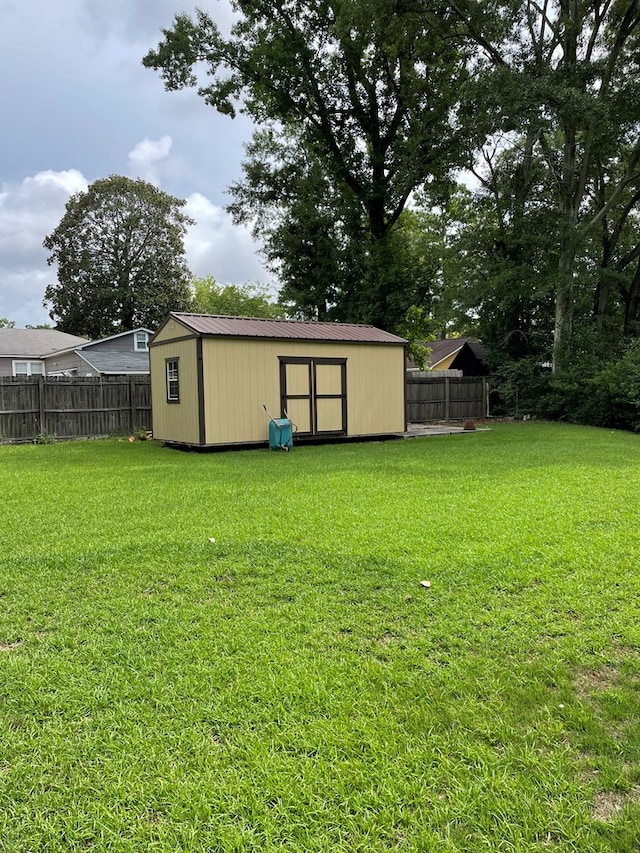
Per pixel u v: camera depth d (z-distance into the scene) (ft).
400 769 5.90
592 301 65.10
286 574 11.73
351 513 16.74
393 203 62.59
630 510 16.84
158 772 5.89
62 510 17.71
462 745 6.28
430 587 10.92
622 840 4.98
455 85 54.34
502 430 46.42
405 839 5.04
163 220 119.75
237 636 9.00
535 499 18.47
